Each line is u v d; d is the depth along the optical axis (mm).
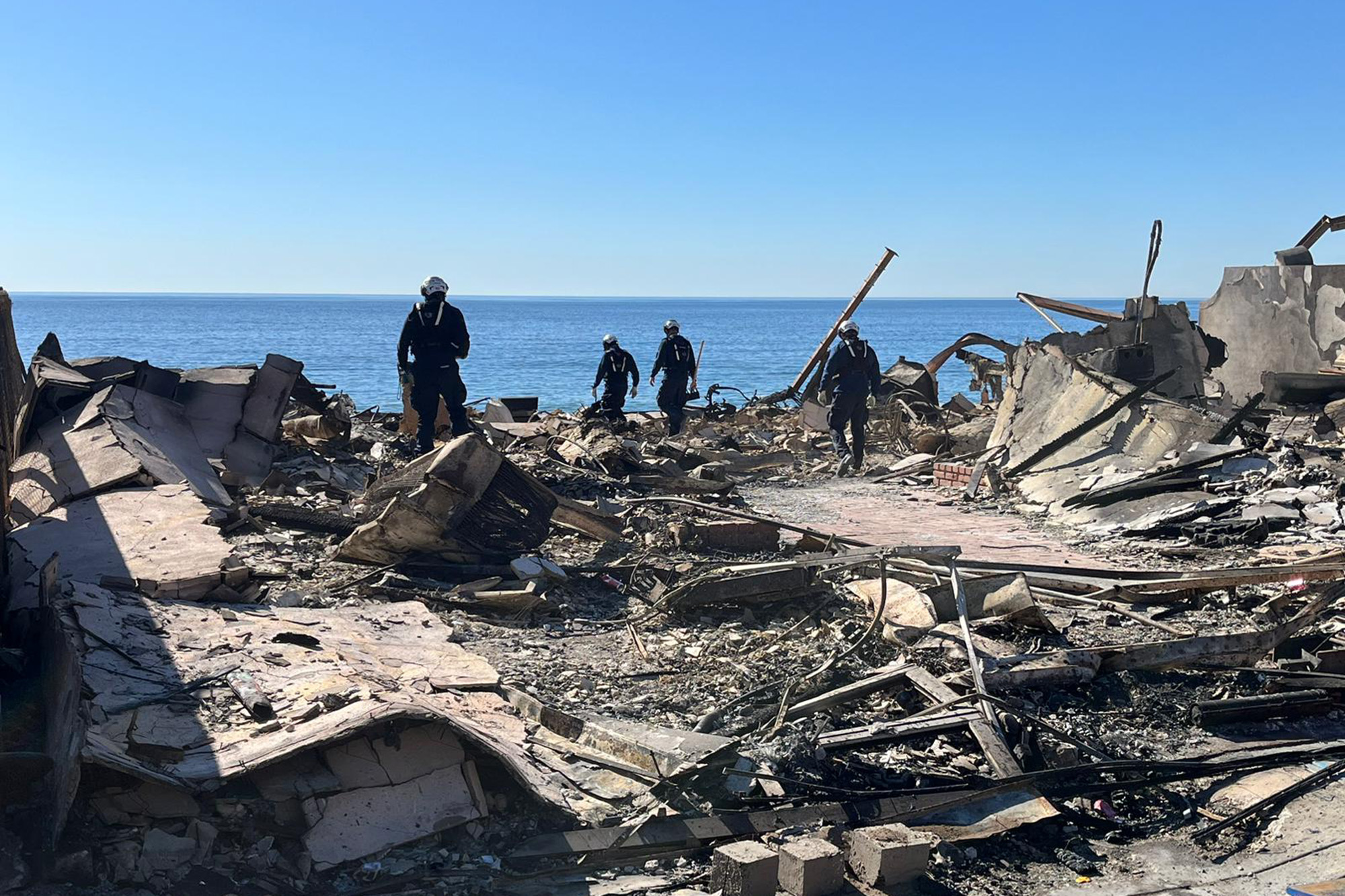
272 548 8578
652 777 4898
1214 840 5000
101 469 8625
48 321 192375
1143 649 6621
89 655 4961
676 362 16969
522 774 4586
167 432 10508
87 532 7234
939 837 4832
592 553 9180
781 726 5672
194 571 6402
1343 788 5344
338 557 8266
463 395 12336
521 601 7379
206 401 11742
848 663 6598
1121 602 8070
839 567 8180
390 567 8062
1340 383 16531
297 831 4258
